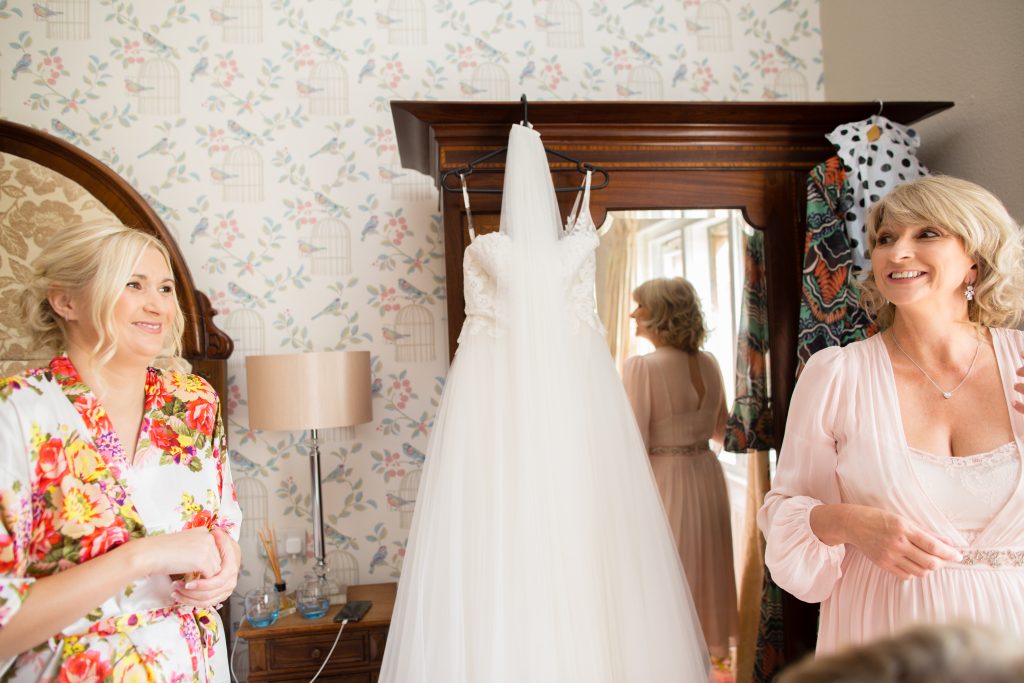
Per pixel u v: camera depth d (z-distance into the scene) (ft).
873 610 3.73
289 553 7.09
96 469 3.39
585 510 4.56
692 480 5.85
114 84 7.07
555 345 4.70
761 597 5.89
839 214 5.59
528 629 4.13
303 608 6.18
